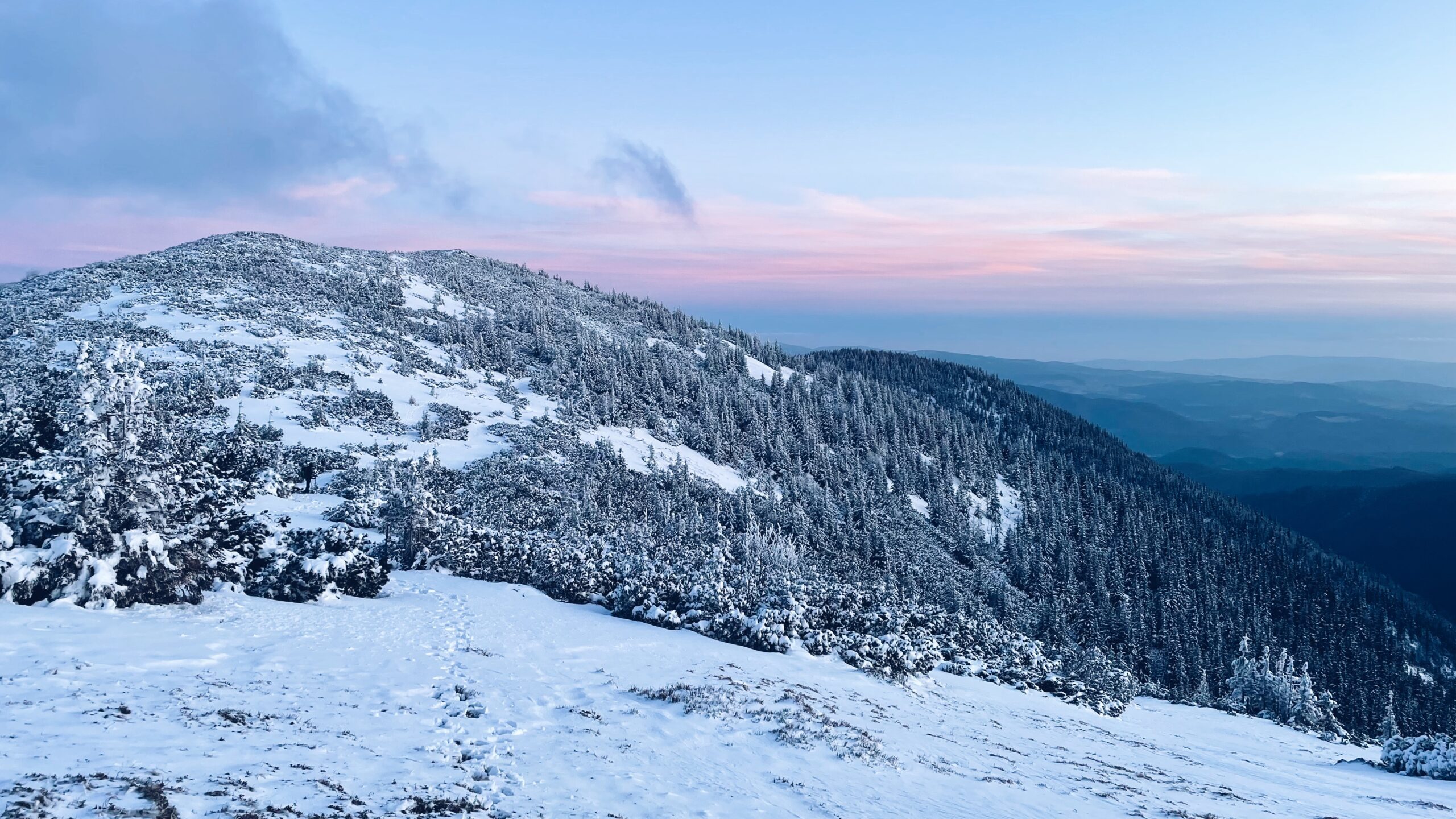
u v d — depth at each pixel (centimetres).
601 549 5869
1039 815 1781
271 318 15150
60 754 1055
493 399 14175
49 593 2306
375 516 6656
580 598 5225
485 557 5750
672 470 12475
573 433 12988
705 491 12262
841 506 14225
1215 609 13662
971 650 5697
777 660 3931
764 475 15012
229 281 17212
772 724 2256
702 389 17738
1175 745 3969
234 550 3231
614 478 11062
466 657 2605
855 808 1586
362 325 16350
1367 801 2822
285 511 6825
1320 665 12038
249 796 1017
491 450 11262
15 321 12781
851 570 10425
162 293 15475
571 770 1516
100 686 1487
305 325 15225
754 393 19725
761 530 11456
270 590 3259
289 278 18488
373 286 19238
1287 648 12975
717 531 9825
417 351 15488
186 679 1692
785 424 17675
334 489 8144
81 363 2483
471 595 4362
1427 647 16512
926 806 1698
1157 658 10588
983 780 2089
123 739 1178
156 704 1430
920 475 17412
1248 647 12012
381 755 1391
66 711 1281
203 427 8788
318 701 1730
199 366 11588
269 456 8275
